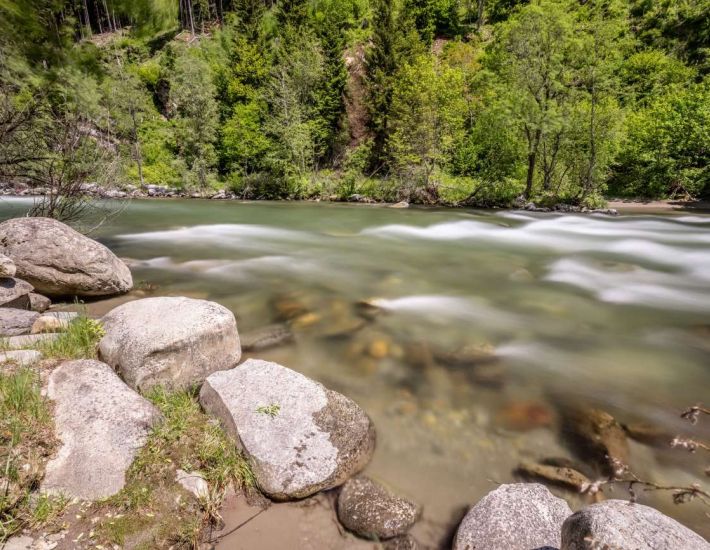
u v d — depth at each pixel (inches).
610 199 874.8
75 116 298.2
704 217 641.0
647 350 192.2
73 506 85.7
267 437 109.3
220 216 691.4
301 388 128.3
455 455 119.0
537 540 83.8
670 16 1286.9
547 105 742.5
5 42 215.8
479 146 972.6
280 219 664.4
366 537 91.7
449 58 1369.3
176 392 133.0
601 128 748.6
